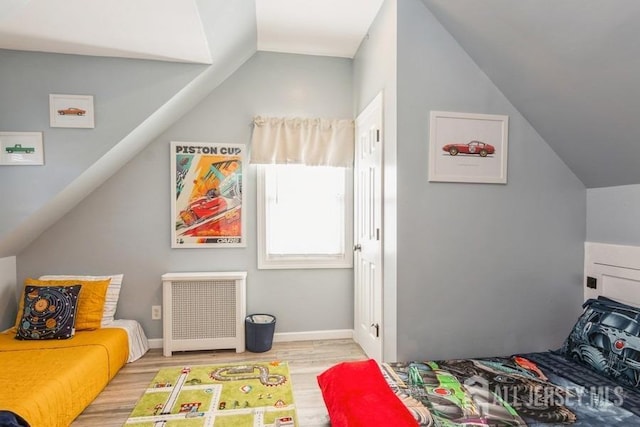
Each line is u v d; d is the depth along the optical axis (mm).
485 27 1936
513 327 2270
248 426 1869
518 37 1842
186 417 1948
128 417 1953
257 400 2137
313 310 3250
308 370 2580
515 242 2266
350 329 3301
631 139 1833
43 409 1649
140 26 1972
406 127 2131
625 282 2088
